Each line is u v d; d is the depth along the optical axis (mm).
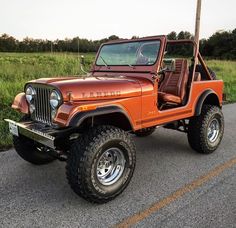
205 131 4605
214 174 4043
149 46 4082
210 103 5141
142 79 3873
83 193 3117
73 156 3062
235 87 13344
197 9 10469
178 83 4461
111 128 3268
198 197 3408
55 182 3811
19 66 13016
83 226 2895
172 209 3166
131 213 3107
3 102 7547
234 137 5816
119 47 4418
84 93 3195
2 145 5074
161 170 4195
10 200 3354
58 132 3252
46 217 3039
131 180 3863
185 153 4898
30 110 3699
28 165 4328
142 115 3750
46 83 3277
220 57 51625
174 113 4219
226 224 2896
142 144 5371
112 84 3463
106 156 3285
